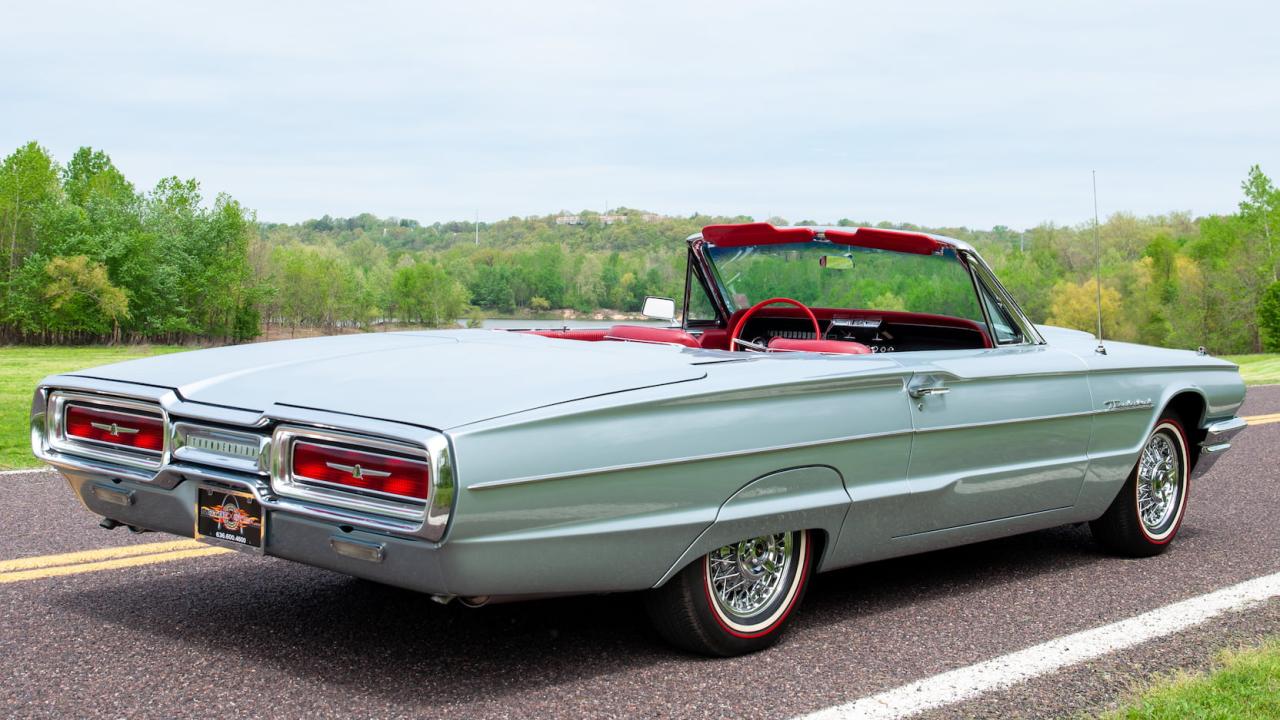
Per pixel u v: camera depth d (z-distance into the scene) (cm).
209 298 7219
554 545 251
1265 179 7562
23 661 277
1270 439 821
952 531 354
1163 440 445
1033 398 370
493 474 236
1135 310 8512
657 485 267
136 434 290
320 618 322
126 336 6844
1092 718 256
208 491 275
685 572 283
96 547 404
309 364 298
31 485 524
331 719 243
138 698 253
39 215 6494
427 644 300
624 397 262
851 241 399
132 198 7062
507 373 275
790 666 292
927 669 292
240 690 260
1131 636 325
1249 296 7525
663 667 287
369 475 243
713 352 320
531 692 264
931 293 403
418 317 11375
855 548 324
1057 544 463
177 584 358
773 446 289
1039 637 324
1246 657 296
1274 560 434
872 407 316
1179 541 471
